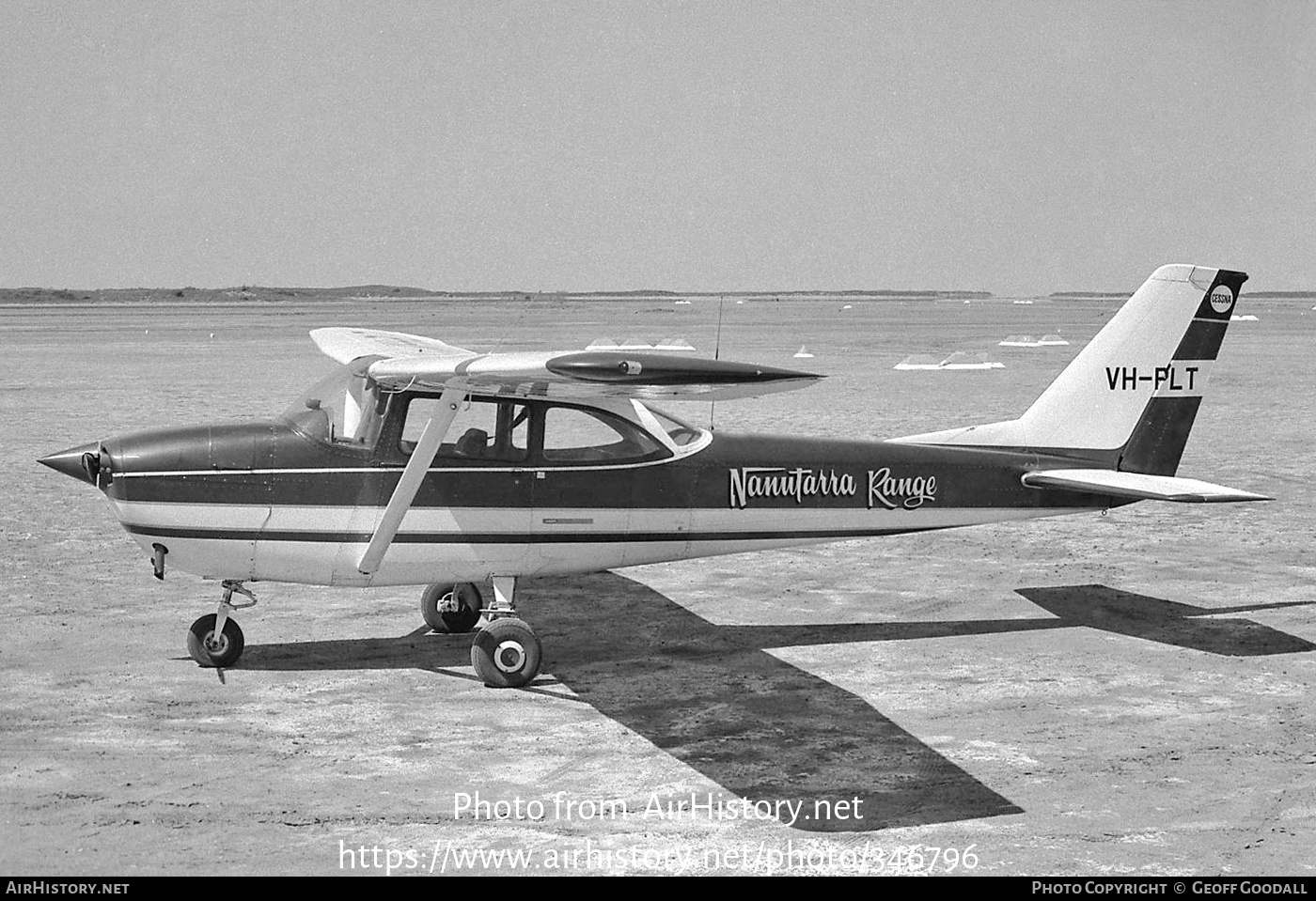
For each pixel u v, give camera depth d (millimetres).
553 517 9141
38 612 10555
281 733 7691
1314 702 8398
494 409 9008
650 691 8641
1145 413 10500
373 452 8812
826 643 9945
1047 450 10367
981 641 10000
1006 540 14336
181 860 5887
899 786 6891
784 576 12461
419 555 8953
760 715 8117
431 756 7312
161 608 10750
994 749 7480
